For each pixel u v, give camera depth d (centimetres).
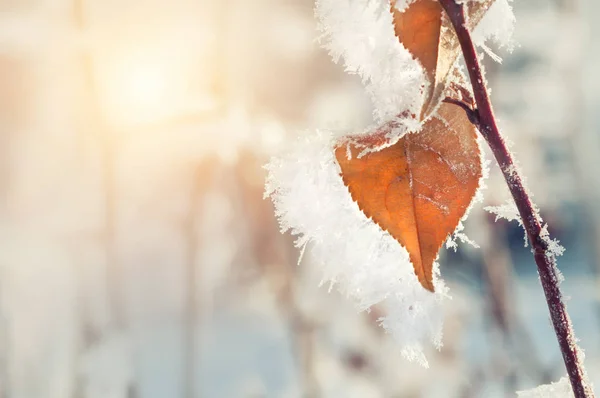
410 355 62
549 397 65
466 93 62
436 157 61
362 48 61
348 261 62
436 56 60
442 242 61
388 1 61
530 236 62
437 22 60
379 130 61
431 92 60
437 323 62
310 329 188
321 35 61
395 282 62
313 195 62
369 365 193
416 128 60
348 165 61
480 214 175
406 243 61
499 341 179
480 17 61
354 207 62
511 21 61
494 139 61
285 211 62
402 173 61
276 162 62
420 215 61
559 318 62
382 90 61
